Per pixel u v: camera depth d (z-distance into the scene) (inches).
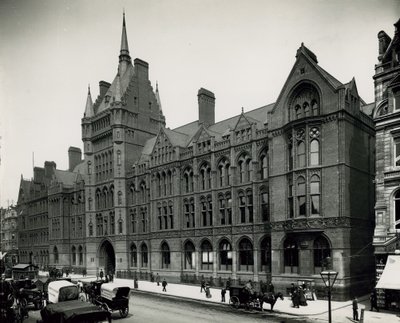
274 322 977.5
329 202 1331.2
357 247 1354.6
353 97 1434.5
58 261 3068.4
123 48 2699.3
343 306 1176.8
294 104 1491.1
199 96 2210.9
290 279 1406.3
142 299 1422.2
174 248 1993.1
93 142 2714.1
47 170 3572.8
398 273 1043.9
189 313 1119.0
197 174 1930.4
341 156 1322.6
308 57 1439.5
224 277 1738.4
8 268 2183.8
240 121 1776.6
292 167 1439.5
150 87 2701.8
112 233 2482.8
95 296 1219.2
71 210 3073.3
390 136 1204.5
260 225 1610.5
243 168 1736.0
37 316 1151.0
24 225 3838.6
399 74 1186.6
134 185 2363.4
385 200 1189.1
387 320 976.9
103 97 2832.2
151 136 2637.8
